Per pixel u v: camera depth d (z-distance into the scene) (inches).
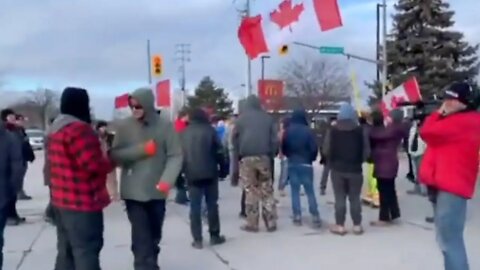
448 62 1550.2
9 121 366.6
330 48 1099.9
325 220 405.1
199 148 320.5
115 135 242.8
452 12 1594.5
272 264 287.1
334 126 358.0
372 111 432.5
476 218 397.4
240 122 367.2
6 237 361.7
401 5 1611.7
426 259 290.7
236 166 374.9
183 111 426.3
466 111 213.8
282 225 389.1
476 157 212.7
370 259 293.1
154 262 245.4
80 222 209.6
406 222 391.5
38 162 1131.9
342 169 352.5
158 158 241.0
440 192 214.5
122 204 485.4
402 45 1578.5
